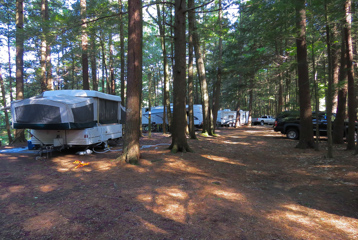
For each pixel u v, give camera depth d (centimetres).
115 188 437
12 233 264
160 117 2059
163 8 1347
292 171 630
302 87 940
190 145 982
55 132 780
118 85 3481
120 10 1150
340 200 409
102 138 881
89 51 1282
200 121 2164
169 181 504
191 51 1241
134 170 574
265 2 781
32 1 1647
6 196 389
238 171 631
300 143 958
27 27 933
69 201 366
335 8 662
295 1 640
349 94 828
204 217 325
